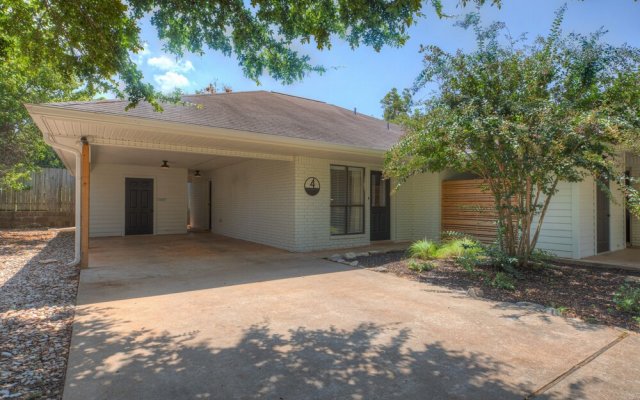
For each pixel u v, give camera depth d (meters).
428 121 6.03
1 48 4.06
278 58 4.62
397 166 7.02
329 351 3.13
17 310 4.29
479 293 4.93
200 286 5.44
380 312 4.22
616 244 8.84
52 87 11.52
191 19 4.14
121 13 3.58
